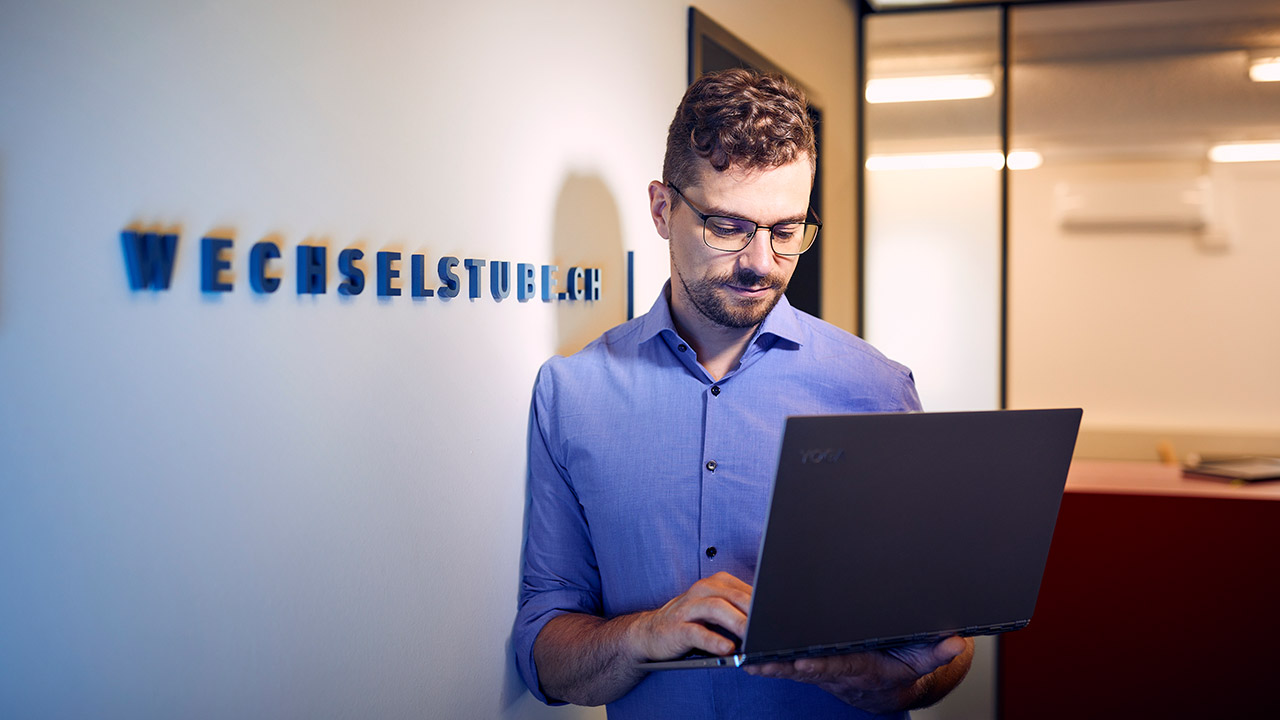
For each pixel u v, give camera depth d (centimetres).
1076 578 265
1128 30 360
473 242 109
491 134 113
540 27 124
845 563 79
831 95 323
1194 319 381
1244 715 251
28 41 61
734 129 102
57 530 64
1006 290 362
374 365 93
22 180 61
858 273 374
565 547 124
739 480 116
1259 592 249
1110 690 262
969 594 87
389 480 96
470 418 110
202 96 73
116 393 67
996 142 361
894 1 355
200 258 73
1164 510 257
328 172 86
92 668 66
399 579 98
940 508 82
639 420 119
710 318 112
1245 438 378
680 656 94
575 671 106
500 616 118
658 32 167
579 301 139
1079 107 368
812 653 83
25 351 61
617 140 151
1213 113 359
